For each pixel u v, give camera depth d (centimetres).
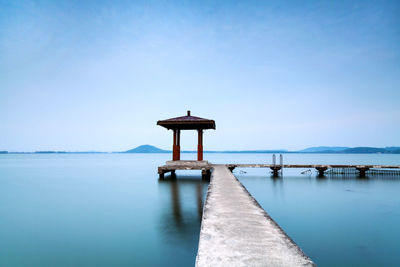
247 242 274
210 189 673
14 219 817
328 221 818
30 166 4466
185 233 664
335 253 564
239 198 542
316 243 623
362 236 673
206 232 310
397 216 881
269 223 350
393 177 2128
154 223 754
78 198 1189
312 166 2194
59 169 3588
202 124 1567
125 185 1658
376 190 1478
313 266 215
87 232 679
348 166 2172
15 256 530
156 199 1109
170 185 1477
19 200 1154
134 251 554
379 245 610
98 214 870
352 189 1509
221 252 246
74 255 534
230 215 394
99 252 551
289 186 1647
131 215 850
